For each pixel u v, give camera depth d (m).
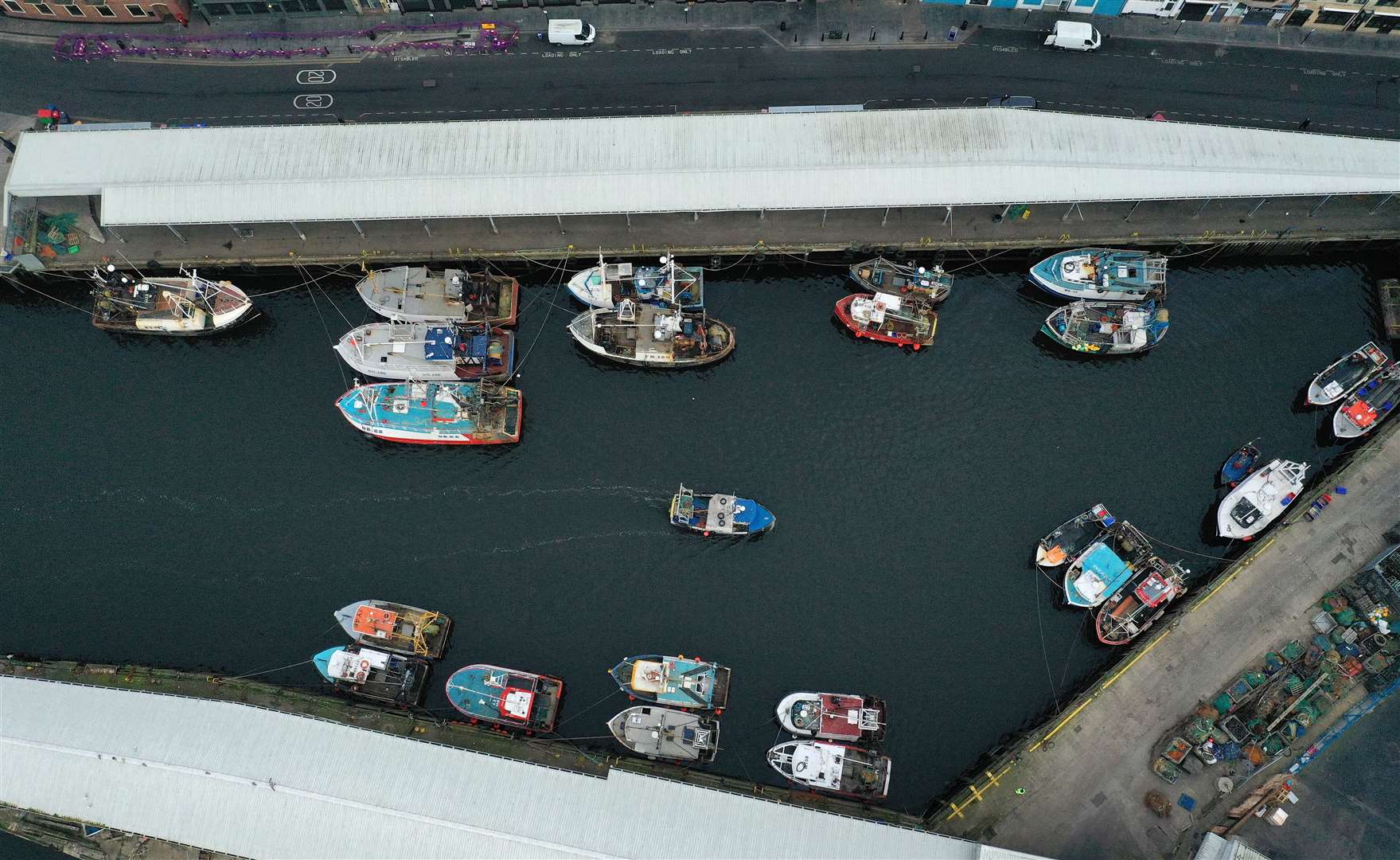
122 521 88.56
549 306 95.19
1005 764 80.00
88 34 101.44
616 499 89.44
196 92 99.19
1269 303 95.75
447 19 101.88
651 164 91.12
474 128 92.88
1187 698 81.62
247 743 76.12
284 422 91.69
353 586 86.56
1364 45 100.44
